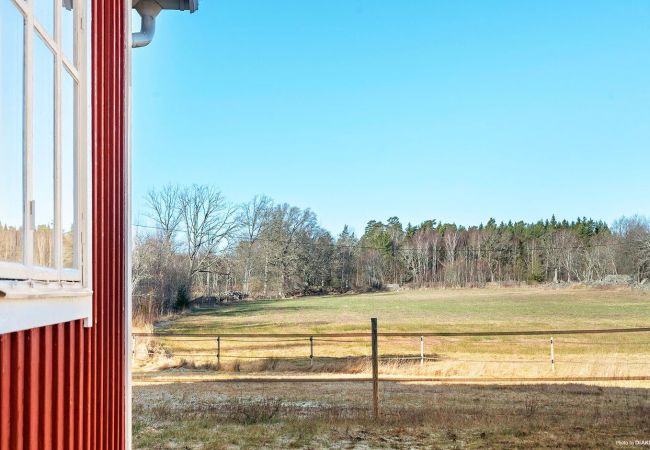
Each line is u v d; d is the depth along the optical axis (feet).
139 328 120.88
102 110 12.84
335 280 261.65
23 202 7.45
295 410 38.06
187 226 178.91
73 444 10.60
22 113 7.37
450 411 36.45
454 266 296.92
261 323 138.72
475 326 125.29
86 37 10.71
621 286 255.09
